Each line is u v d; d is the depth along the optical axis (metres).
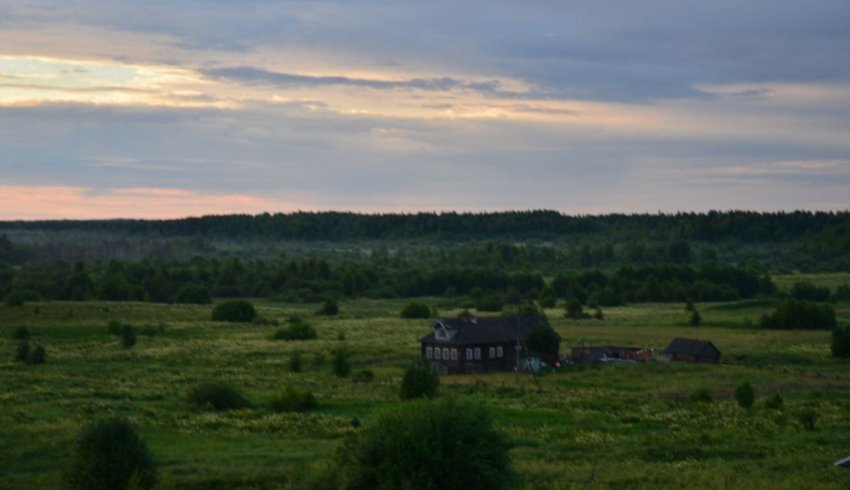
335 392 74.12
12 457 45.38
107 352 106.31
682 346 100.19
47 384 78.94
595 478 40.34
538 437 52.50
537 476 40.75
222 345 113.56
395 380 83.00
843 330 100.62
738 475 40.75
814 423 57.50
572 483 39.12
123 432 39.53
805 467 42.75
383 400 69.31
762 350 105.38
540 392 75.38
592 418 59.91
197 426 56.88
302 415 60.75
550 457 46.28
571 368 94.19
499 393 74.69
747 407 65.50
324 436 53.38
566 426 56.59
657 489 38.03
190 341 118.56
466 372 96.38
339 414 62.31
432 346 99.25
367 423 57.44
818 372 89.62
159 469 42.31
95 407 64.81
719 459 45.62
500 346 99.12
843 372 90.06
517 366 92.50
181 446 49.38
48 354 104.00
